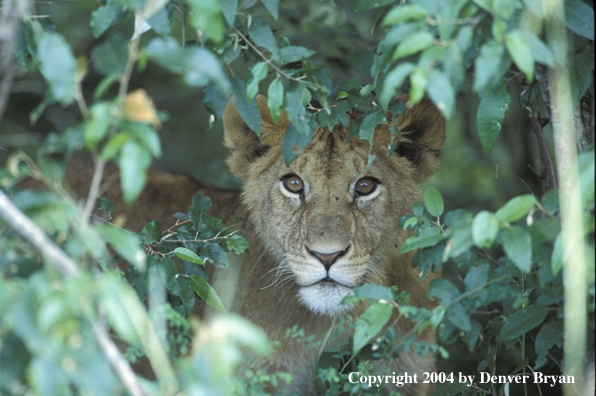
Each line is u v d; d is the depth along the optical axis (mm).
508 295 5246
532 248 4398
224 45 5211
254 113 5672
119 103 3514
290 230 7332
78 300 3148
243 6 5258
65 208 3473
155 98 14484
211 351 3193
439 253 5238
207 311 8070
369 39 10555
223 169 12555
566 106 4711
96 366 3117
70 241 3506
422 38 3877
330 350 6355
